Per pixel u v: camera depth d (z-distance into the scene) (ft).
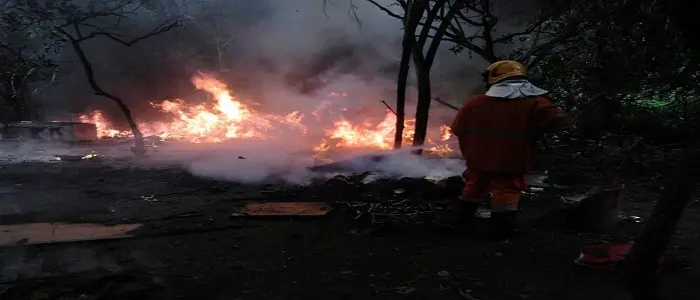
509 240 15.81
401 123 27.30
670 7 8.93
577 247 15.11
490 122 15.67
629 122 31.78
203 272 13.51
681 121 30.94
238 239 16.28
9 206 20.65
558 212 18.43
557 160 27.14
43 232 16.92
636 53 25.68
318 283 12.75
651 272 8.27
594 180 24.22
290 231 17.08
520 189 15.99
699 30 8.60
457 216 16.76
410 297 11.89
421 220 17.94
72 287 12.37
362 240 16.06
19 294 11.99
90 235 16.53
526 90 15.58
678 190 7.93
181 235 16.76
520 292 12.03
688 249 14.60
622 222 17.52
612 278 12.69
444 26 25.75
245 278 13.10
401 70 26.43
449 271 13.37
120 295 12.00
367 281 12.83
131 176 27.78
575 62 29.81
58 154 36.86
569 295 11.82
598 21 25.86
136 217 18.97
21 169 30.19
